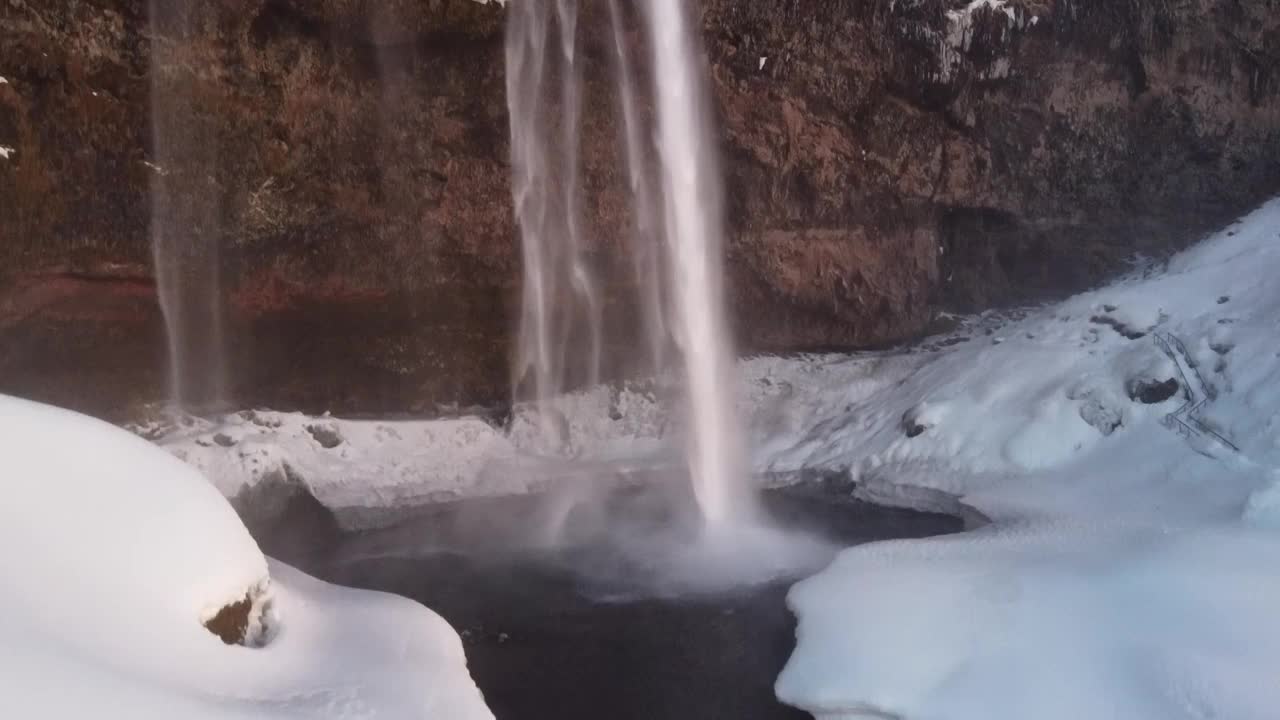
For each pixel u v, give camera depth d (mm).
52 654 3922
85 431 5398
